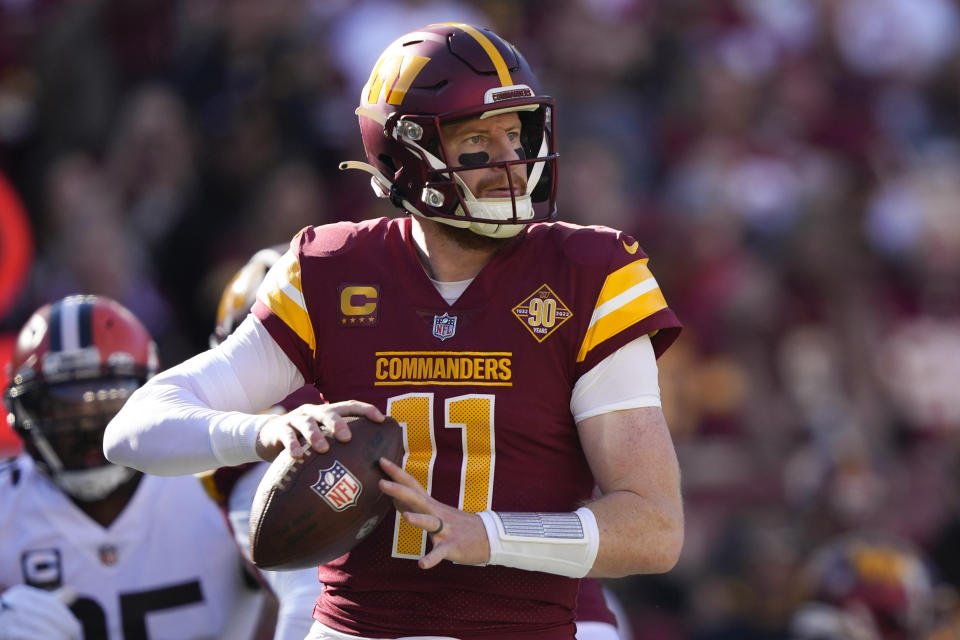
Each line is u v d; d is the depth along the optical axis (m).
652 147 32.03
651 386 8.86
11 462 13.11
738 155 32.69
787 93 34.69
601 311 8.82
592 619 12.16
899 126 35.84
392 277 9.12
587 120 31.20
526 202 8.96
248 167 28.31
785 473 28.03
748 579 22.80
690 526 26.42
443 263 9.15
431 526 8.10
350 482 8.24
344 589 9.00
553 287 8.91
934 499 27.59
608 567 8.48
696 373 28.67
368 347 8.99
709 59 33.41
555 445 8.85
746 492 27.58
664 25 33.66
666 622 23.94
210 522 12.77
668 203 31.09
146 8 29.73
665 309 8.92
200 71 29.34
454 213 8.94
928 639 18.69
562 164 30.08
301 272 9.24
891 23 36.50
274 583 11.52
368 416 8.41
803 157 33.62
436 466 8.76
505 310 8.88
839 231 32.72
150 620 12.58
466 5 31.58
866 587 18.14
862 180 34.22
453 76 9.00
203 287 27.36
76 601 12.47
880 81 36.06
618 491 8.62
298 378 9.34
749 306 29.81
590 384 8.79
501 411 8.73
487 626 8.73
